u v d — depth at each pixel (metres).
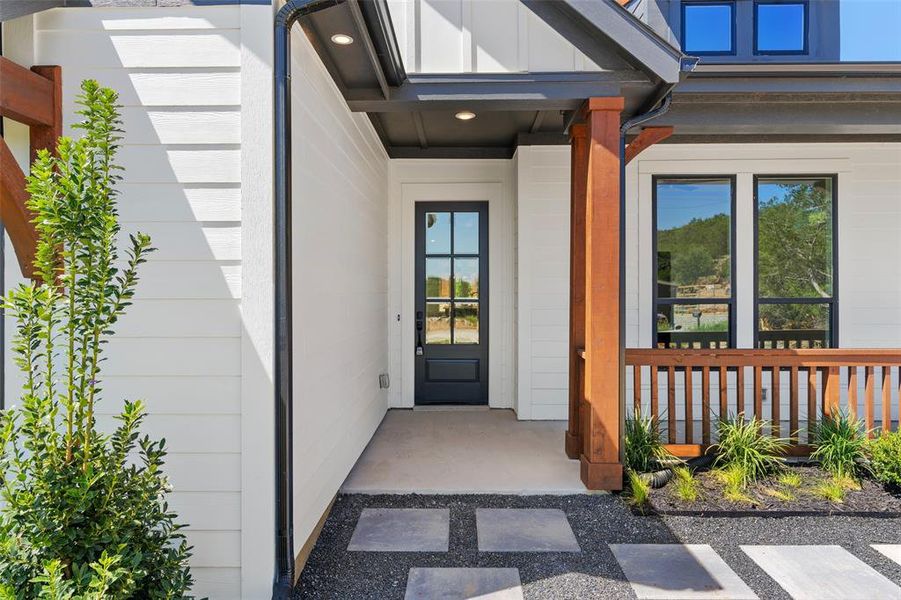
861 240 4.85
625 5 3.96
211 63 2.13
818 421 3.51
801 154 4.85
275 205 2.12
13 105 1.96
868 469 3.16
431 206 5.30
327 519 2.79
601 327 3.07
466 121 4.42
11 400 2.13
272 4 2.12
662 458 3.29
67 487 1.55
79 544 1.56
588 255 3.11
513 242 5.20
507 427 4.54
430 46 3.36
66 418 1.63
